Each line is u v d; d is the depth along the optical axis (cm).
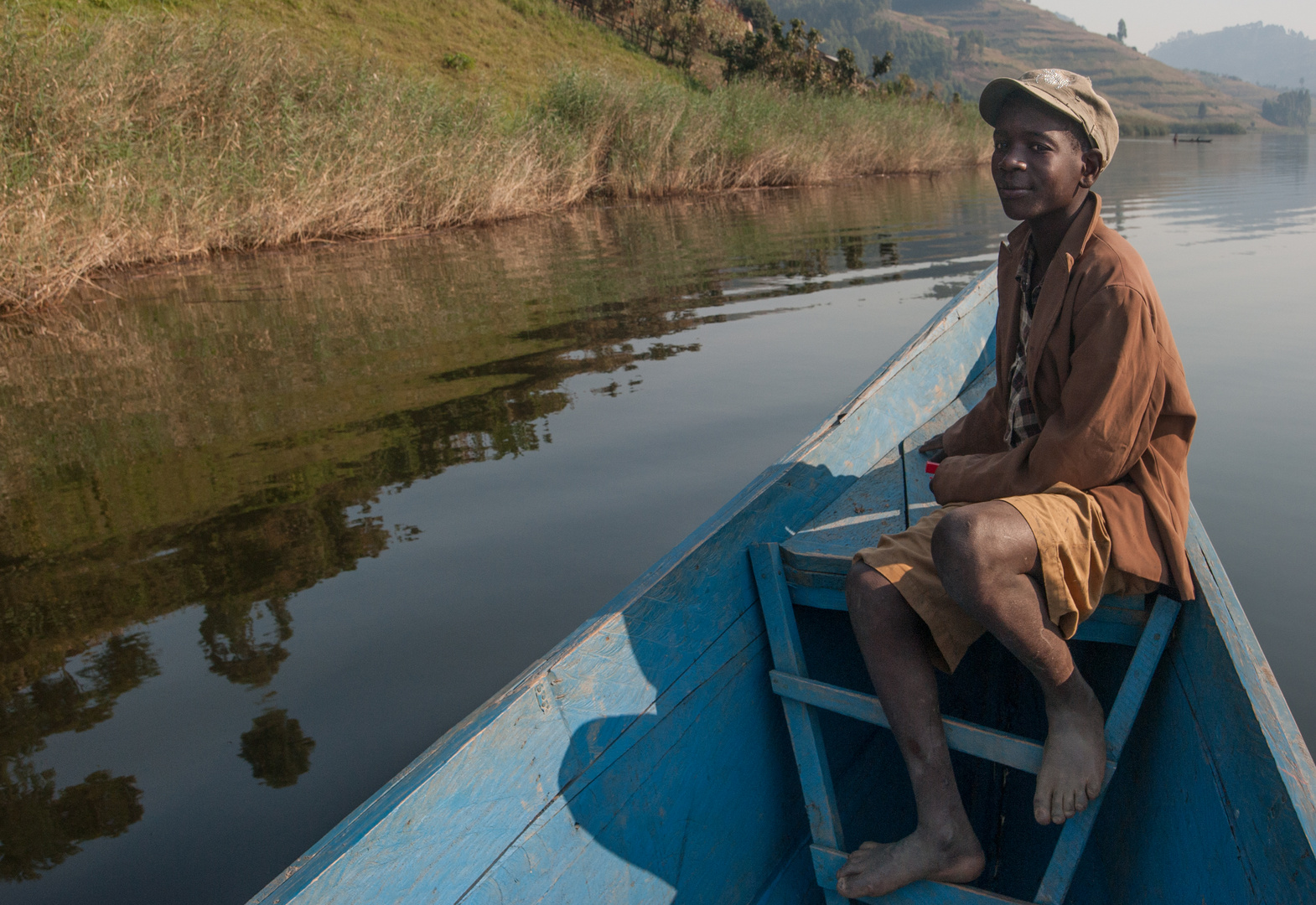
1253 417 483
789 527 225
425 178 1464
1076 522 162
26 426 535
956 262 1043
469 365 636
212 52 1356
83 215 980
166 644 301
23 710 270
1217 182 2606
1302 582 312
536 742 153
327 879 123
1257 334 654
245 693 272
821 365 612
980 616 155
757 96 2327
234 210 1233
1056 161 174
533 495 407
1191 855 145
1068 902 203
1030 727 234
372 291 941
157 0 1817
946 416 308
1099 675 208
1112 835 189
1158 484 172
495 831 145
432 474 438
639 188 1966
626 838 167
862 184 2392
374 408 543
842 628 229
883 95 3722
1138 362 165
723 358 638
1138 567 163
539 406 539
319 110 1424
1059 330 175
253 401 567
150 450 486
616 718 167
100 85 1105
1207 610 154
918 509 236
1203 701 148
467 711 257
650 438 477
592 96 1909
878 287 900
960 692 236
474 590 324
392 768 236
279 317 822
